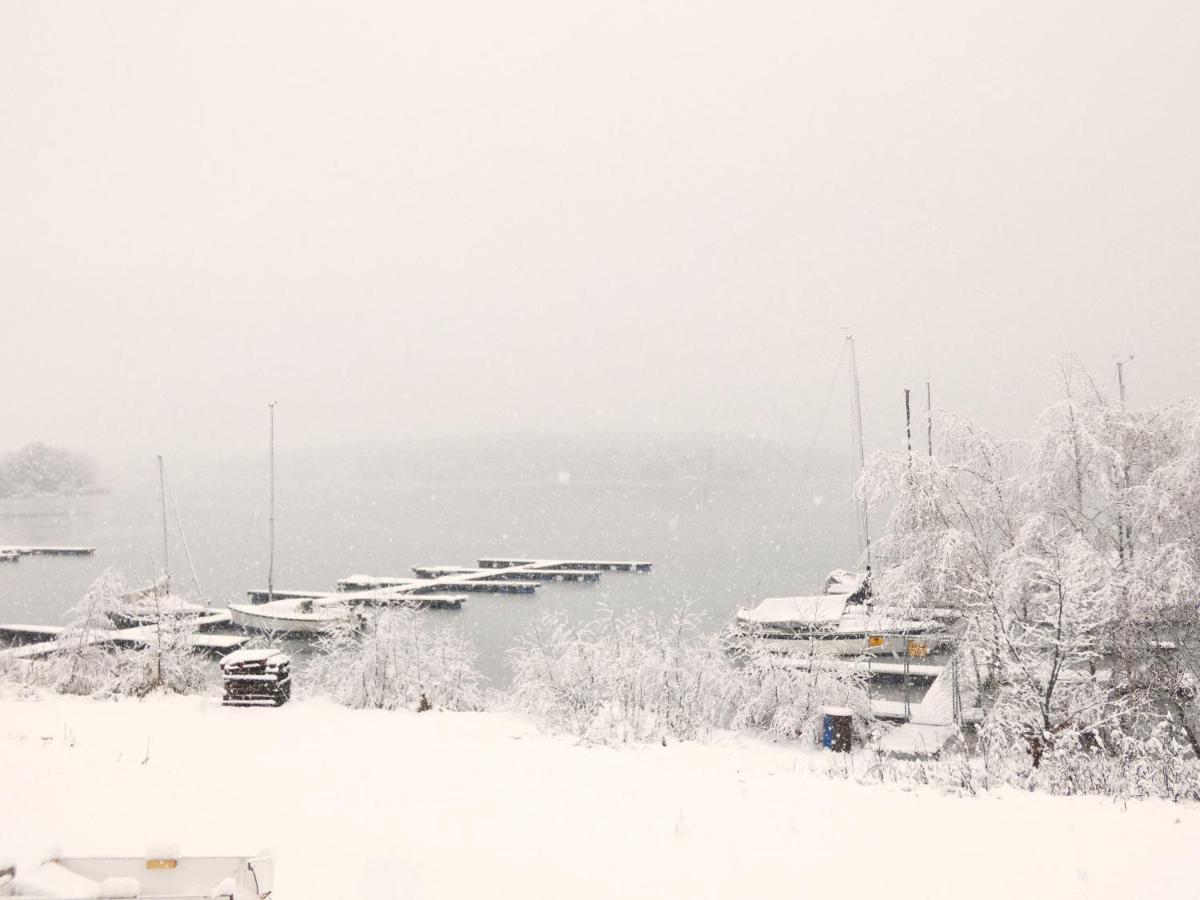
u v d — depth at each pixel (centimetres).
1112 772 1062
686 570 6750
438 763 1068
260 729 1280
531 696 1562
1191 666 1300
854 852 735
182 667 1784
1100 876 670
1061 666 1291
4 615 5016
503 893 627
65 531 12525
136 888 474
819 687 1547
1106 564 1366
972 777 1043
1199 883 652
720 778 1014
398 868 665
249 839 705
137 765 959
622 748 1193
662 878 673
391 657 1714
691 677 1590
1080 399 1650
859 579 3091
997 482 1661
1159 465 1579
